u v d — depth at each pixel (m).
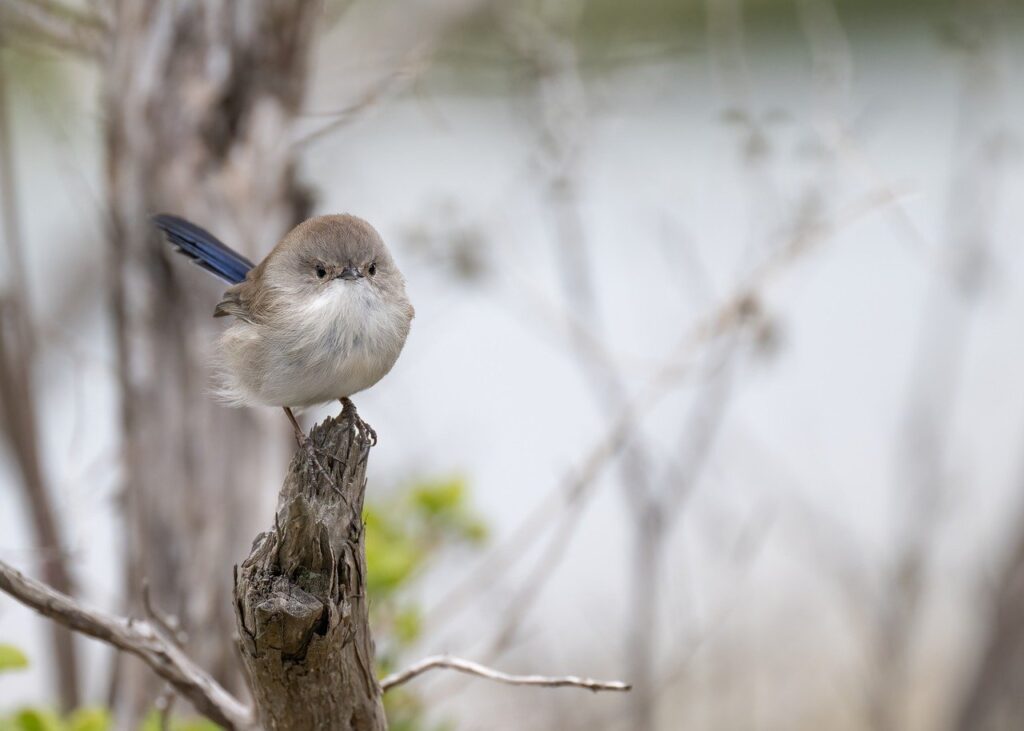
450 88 13.78
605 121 13.05
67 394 14.47
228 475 8.60
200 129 8.62
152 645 6.07
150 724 7.36
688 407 13.52
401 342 7.48
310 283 7.21
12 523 13.16
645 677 11.09
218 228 8.50
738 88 12.79
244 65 8.67
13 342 9.55
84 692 10.30
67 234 15.24
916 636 13.16
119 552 10.30
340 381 7.22
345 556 5.80
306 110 9.25
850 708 13.19
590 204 14.09
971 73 13.17
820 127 11.11
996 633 12.66
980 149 13.15
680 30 17.12
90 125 12.82
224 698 6.23
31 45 9.61
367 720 5.86
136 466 8.74
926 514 13.05
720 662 13.20
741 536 12.41
